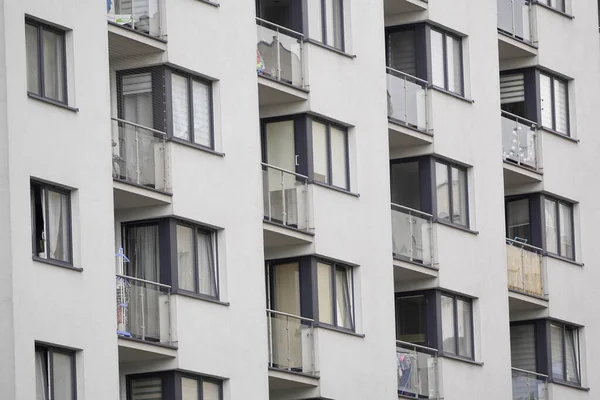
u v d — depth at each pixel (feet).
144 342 201.98
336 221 223.71
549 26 258.16
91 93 199.21
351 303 225.35
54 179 194.80
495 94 246.27
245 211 213.25
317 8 226.17
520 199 256.32
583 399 255.70
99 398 195.52
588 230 259.39
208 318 208.13
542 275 253.44
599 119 262.26
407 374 230.89
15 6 193.47
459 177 241.76
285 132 223.92
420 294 237.04
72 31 198.49
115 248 207.51
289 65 221.87
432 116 238.07
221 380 209.15
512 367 250.57
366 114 228.84
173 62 208.54
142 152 205.36
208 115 212.23
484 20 246.68
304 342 219.41
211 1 213.05
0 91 191.83
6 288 189.67
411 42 240.53
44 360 192.54
